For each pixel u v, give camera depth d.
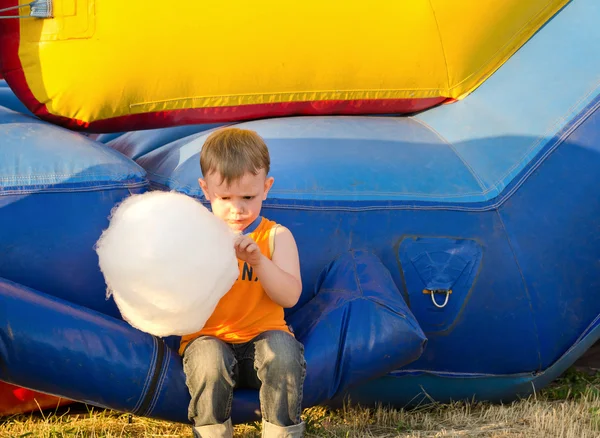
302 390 2.45
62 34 3.04
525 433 2.80
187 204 2.26
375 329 2.62
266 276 2.44
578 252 3.13
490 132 3.29
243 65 3.24
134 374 2.43
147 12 3.07
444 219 3.04
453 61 3.46
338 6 3.26
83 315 2.49
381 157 3.15
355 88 3.41
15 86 3.09
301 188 2.97
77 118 3.19
